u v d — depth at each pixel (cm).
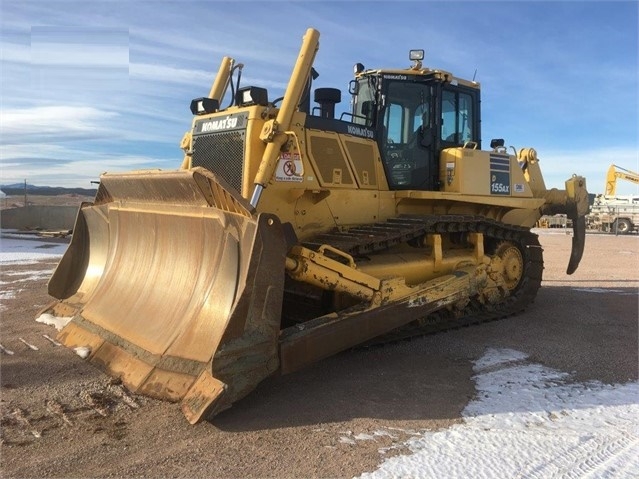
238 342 381
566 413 402
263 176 491
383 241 568
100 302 552
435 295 570
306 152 551
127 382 429
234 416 392
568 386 461
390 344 588
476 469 315
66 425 372
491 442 351
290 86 521
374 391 446
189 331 428
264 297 394
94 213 631
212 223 447
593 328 665
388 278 527
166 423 376
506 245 752
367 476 308
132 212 556
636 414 400
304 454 335
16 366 487
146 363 431
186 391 387
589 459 329
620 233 2919
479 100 761
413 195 642
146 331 466
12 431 363
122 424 374
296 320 575
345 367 510
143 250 542
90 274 631
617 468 318
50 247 1606
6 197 3069
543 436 361
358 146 616
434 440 354
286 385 459
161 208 507
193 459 328
